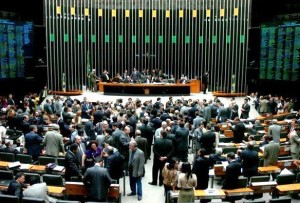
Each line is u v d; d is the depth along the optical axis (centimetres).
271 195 997
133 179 1020
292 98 2192
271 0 2508
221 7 2708
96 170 785
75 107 1639
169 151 1063
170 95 2514
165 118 1396
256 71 2634
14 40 2123
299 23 2102
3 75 2072
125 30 2778
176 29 2778
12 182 753
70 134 1210
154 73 2619
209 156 1040
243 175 970
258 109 2152
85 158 948
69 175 885
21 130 1400
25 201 696
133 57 2802
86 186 796
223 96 2581
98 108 1482
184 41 2786
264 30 2338
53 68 2667
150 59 2803
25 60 2217
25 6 2409
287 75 2200
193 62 2792
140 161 988
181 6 2767
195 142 1252
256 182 885
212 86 2781
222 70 2747
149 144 1313
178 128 1139
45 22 2622
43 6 2616
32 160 1035
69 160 880
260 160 1075
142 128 1271
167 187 911
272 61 2302
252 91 2630
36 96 2098
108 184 795
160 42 2795
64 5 2655
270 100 1988
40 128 1224
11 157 994
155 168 1095
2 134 1238
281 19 2334
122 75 2795
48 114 1634
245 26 2669
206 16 2742
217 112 1686
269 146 1041
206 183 893
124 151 1090
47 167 929
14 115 1416
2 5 2155
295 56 2138
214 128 1221
